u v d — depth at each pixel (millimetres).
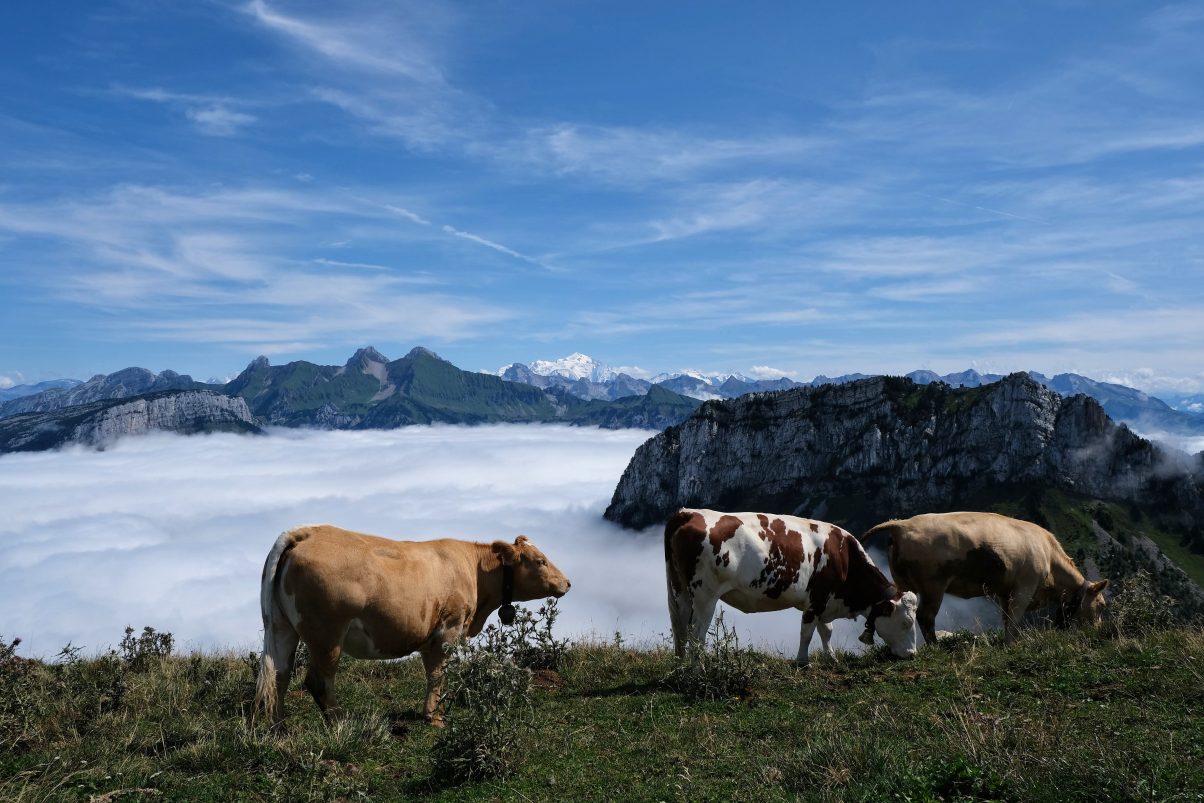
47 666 13039
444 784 7906
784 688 10766
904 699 9688
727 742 8586
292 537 9547
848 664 12805
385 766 8492
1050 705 8914
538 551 12109
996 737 7316
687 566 12711
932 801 6320
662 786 7445
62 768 7918
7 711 9227
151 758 8656
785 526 12898
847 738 7879
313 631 9320
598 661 13242
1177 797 5945
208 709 10602
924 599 14352
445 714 10000
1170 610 12445
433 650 10406
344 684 12000
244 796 7449
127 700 10734
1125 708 8633
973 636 13891
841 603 13055
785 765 7461
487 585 11609
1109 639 11695
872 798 6480
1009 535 14297
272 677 9125
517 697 9703
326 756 8398
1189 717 8172
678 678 11094
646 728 9383
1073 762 6668
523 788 7723
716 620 11227
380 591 9570
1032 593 14461
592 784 7719
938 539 14227
